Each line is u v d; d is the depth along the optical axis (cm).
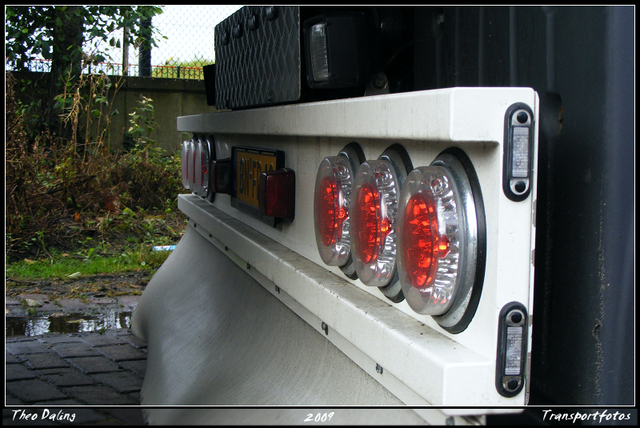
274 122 176
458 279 91
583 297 98
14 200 596
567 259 101
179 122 345
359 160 125
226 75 243
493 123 85
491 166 87
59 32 868
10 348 315
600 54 95
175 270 322
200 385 192
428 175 92
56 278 502
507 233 86
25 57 877
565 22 101
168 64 989
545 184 104
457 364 87
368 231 109
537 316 106
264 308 192
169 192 796
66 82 852
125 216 707
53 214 653
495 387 88
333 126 129
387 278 110
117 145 937
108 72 936
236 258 233
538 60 106
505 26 114
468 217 90
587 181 97
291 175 171
